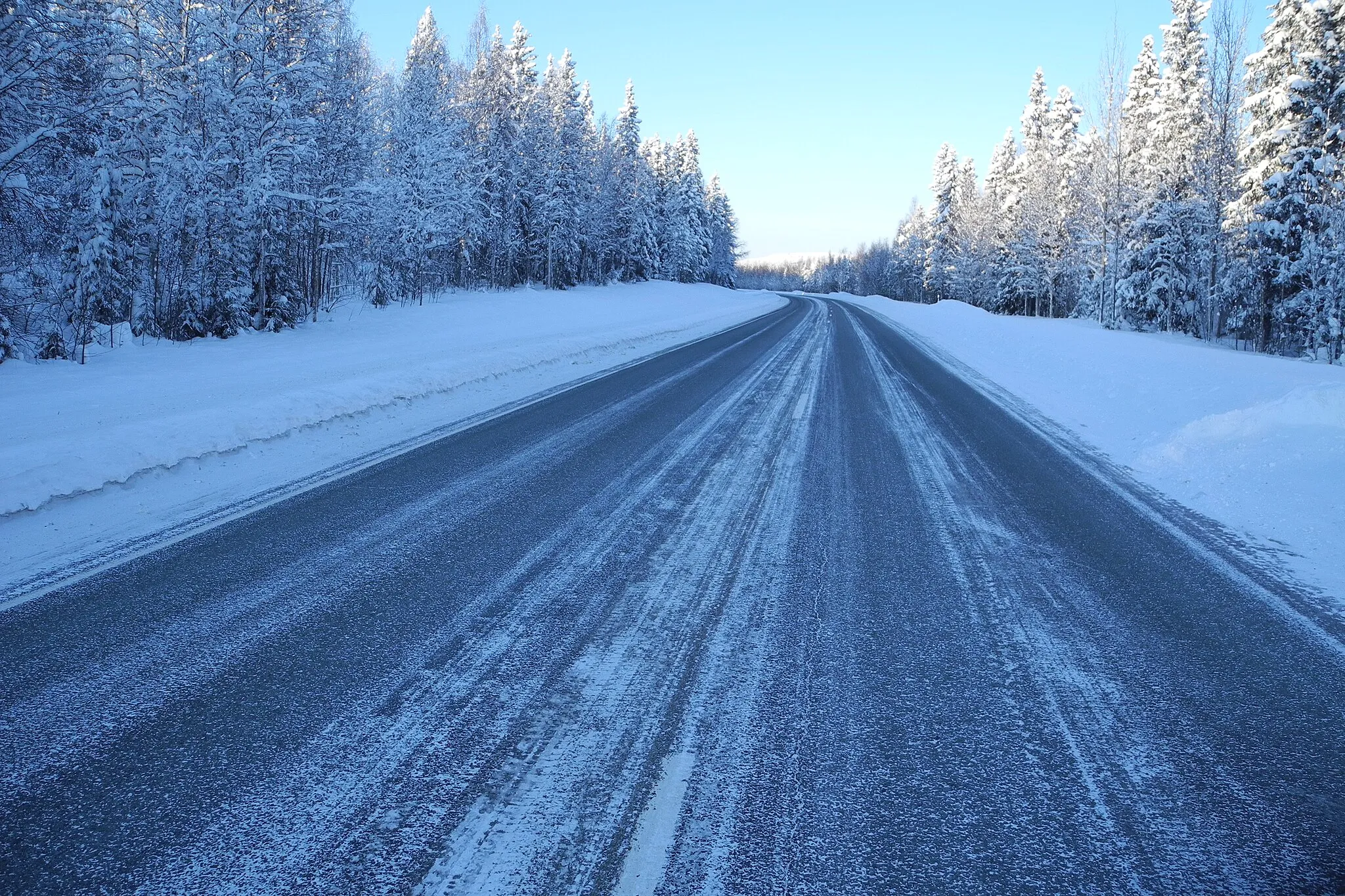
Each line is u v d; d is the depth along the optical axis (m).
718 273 98.50
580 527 4.72
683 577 3.95
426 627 3.29
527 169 47.44
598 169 57.66
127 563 3.96
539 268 51.97
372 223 24.81
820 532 4.79
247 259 18.31
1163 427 8.47
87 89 14.28
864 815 2.14
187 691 2.71
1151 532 4.98
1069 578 4.11
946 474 6.45
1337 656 3.25
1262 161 24.58
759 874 1.91
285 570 3.90
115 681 2.77
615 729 2.55
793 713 2.69
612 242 63.00
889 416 9.34
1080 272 44.53
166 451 5.84
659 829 2.07
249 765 2.30
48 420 6.93
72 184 14.45
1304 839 2.09
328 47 20.70
